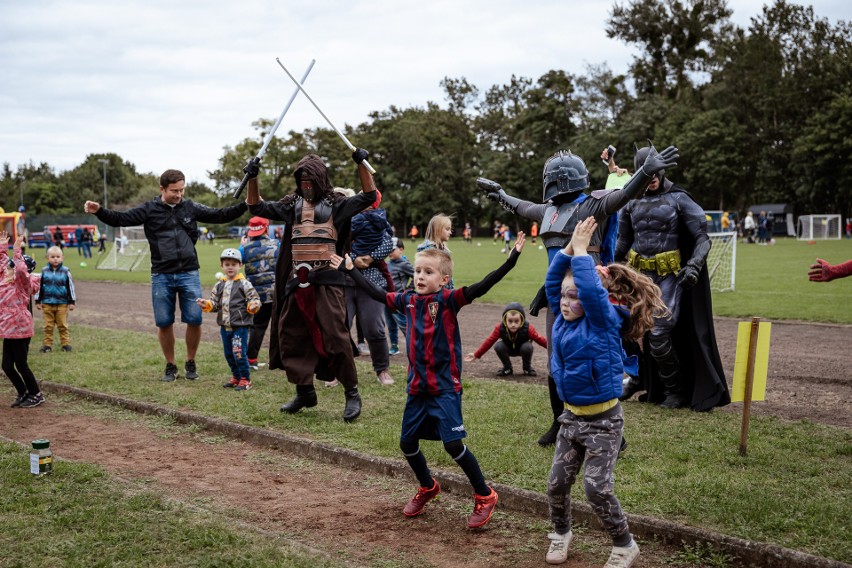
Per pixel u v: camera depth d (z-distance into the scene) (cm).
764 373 555
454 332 470
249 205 686
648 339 722
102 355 1066
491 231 8144
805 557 380
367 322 839
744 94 6494
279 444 632
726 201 6794
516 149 7775
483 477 480
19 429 702
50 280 1117
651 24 7081
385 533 454
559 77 7706
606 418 398
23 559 394
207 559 394
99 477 534
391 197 8156
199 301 823
